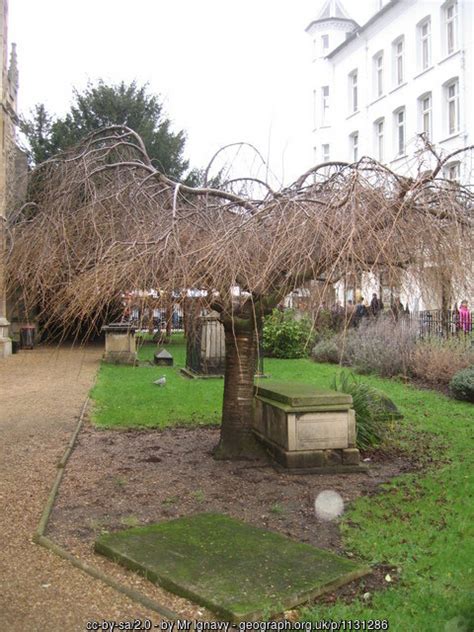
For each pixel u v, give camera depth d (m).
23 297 6.19
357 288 4.82
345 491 5.83
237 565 3.95
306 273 4.87
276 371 15.80
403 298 5.18
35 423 9.05
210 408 10.27
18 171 8.35
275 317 18.84
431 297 5.01
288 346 19.14
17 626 3.24
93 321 4.90
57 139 19.48
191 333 7.02
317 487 5.95
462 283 4.87
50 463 6.77
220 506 5.35
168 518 5.02
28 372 15.35
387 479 6.27
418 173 5.30
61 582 3.80
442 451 7.46
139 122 21.55
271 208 5.12
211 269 4.58
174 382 13.48
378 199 4.76
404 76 27.16
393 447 7.62
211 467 6.65
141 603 3.53
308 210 4.92
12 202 7.16
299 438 6.45
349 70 32.31
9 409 10.22
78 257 6.09
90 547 4.38
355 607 3.47
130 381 13.61
